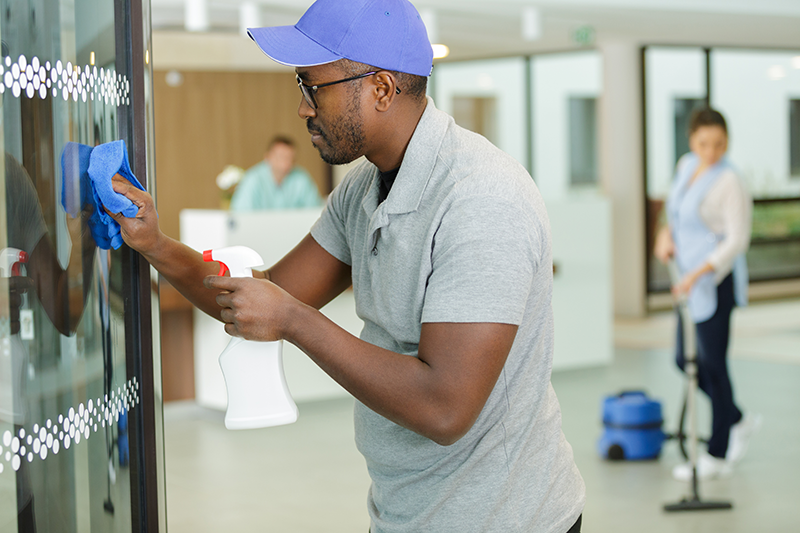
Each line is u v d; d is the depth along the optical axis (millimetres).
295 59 1166
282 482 3752
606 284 6148
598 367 6176
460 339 1142
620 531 3088
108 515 1127
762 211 9234
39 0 972
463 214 1175
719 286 3604
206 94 8609
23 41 945
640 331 7637
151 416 1231
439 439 1147
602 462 3938
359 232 1406
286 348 5051
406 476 1322
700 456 3799
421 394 1131
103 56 1104
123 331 1178
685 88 8758
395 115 1246
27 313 961
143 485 1219
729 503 3309
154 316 1248
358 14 1184
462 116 9305
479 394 1145
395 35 1200
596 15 6941
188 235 5109
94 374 1097
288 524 3242
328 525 3234
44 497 993
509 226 1171
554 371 6027
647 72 8555
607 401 4004
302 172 6195
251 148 8867
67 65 1024
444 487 1293
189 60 7602
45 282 991
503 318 1148
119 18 1146
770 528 3102
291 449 4262
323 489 3656
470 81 9234
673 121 8711
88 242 1084
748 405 5012
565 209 5961
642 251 8375
